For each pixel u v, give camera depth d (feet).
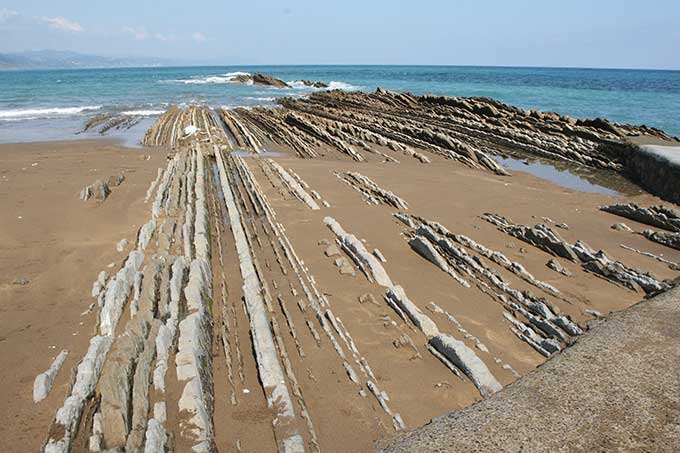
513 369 25.86
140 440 18.25
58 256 38.42
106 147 92.84
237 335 28.84
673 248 43.68
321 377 25.25
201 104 181.57
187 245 39.11
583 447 17.13
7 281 34.04
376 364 26.18
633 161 77.41
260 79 306.76
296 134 106.83
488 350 27.63
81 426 19.86
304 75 459.32
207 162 81.20
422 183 66.28
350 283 35.24
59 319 29.37
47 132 111.55
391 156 87.56
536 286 34.88
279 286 35.14
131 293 31.17
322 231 45.98
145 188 58.85
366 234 44.98
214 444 19.88
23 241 41.34
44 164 73.26
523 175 77.15
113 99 195.11
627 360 21.95
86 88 249.96
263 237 45.34
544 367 22.27
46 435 19.90
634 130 96.84
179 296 29.78
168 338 24.79
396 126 111.86
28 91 223.71
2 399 22.16
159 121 122.62
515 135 98.99
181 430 19.66
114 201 53.01
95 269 36.22
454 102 142.31
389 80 367.86
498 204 56.29
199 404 20.81
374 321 30.30
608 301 32.81
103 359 23.67
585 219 51.67
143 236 40.91
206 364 24.95
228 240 45.14
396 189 62.59
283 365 25.95
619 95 220.84
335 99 182.80
